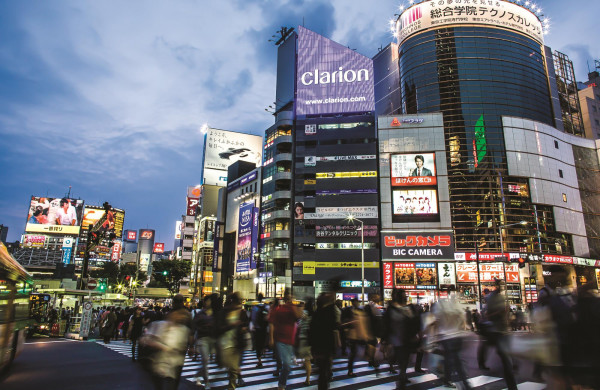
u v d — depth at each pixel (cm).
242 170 8806
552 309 563
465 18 6919
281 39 8475
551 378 559
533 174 6134
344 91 6956
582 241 6241
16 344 1254
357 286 5838
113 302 4794
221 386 955
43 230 11719
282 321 823
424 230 5825
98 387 930
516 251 5653
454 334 744
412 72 7019
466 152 6166
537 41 7169
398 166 6141
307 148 6650
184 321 665
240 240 7594
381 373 1120
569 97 7712
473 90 6506
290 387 944
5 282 1063
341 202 6272
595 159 6919
